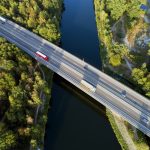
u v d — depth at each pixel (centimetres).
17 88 17875
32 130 16325
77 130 17975
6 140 15150
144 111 17188
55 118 18750
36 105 17975
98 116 18950
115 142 17112
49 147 17138
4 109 17575
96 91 18475
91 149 16912
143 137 16212
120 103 17675
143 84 18912
